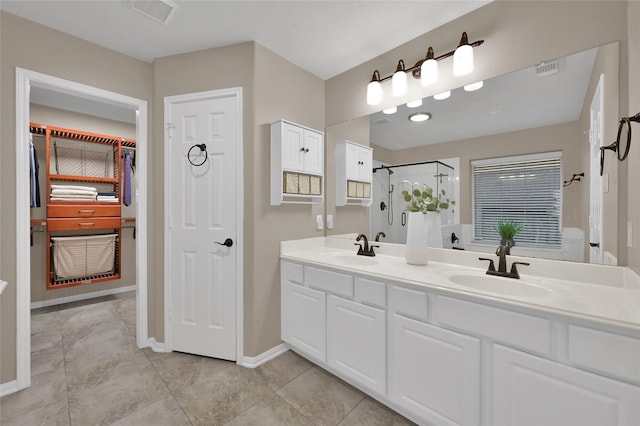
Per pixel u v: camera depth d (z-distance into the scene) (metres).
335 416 1.55
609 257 1.32
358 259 2.10
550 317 1.05
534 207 1.54
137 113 2.30
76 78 1.97
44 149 3.22
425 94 1.96
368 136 2.28
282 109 2.24
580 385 0.98
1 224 1.70
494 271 1.54
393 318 1.52
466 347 1.25
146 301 2.30
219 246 2.12
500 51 1.65
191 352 2.18
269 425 1.48
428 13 1.78
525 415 1.10
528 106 1.56
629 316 0.94
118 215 3.57
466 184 1.77
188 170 2.18
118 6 1.70
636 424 0.89
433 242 1.87
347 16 1.81
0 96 1.69
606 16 1.33
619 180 1.28
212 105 2.14
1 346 1.70
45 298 3.22
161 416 1.54
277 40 2.05
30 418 1.51
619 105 1.29
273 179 2.13
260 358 2.09
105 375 1.91
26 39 1.79
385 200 2.15
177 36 2.00
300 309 2.07
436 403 1.35
